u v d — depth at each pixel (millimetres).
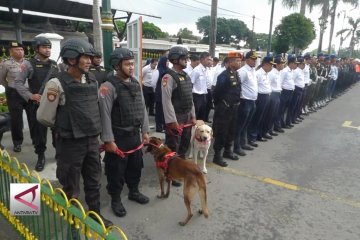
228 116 5043
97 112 2857
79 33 15023
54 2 12227
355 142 7094
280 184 4617
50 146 5648
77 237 2230
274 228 3447
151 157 5477
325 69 11062
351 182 4801
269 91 6141
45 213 2561
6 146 5539
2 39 11344
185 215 3639
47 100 2598
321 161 5730
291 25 15531
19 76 4230
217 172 4973
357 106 12109
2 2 10234
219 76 4996
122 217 3547
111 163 3402
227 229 3395
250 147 6207
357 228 3514
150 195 4109
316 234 3363
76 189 2846
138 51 5684
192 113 4480
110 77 3229
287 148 6422
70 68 2678
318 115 10062
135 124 3371
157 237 3209
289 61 7492
